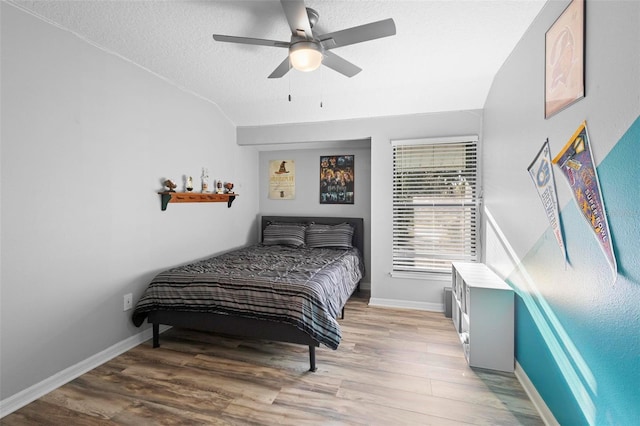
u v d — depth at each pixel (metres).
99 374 2.21
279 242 4.38
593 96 1.30
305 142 4.11
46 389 2.00
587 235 1.35
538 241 1.86
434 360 2.41
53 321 2.06
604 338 1.24
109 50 2.43
